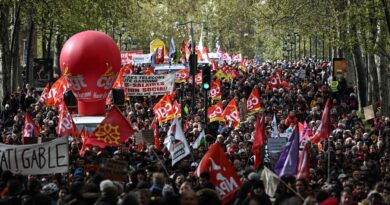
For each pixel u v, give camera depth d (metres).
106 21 65.81
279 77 66.06
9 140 32.50
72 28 62.03
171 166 27.48
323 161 28.16
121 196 19.23
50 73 60.75
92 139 27.62
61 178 23.61
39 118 42.47
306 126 34.16
